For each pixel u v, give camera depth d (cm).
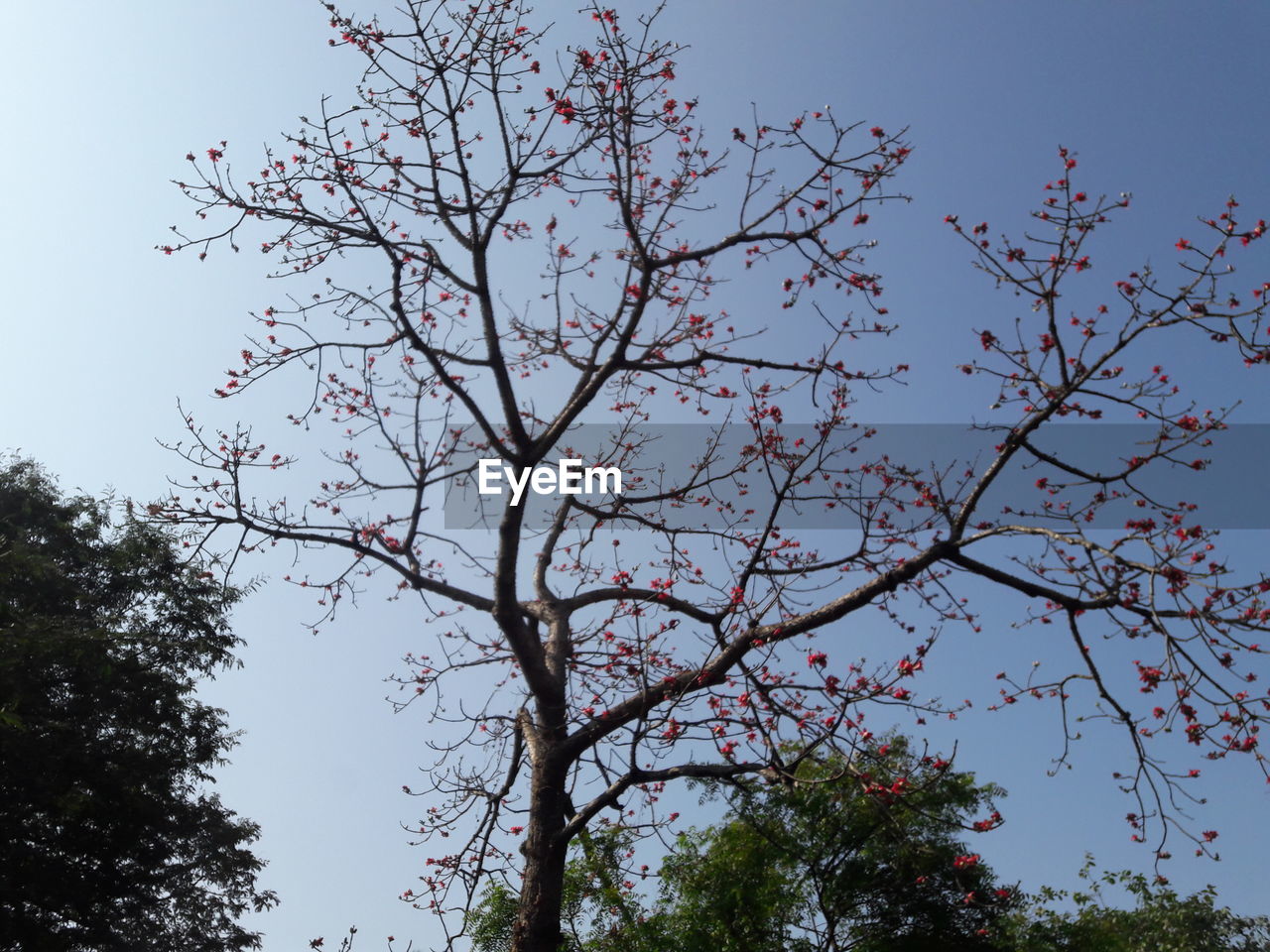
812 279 882
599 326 1022
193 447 892
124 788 1413
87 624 1547
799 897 1369
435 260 891
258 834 1789
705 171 955
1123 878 1627
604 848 1208
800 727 805
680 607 956
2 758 1330
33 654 1377
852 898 1345
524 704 1058
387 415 939
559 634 1053
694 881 1400
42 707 1402
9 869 1347
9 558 1496
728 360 884
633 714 912
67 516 1720
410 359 962
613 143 895
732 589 858
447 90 898
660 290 923
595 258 1021
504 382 900
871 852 1320
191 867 1688
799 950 1371
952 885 1330
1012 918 1460
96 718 1518
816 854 1339
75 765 1375
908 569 834
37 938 1332
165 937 1675
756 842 1378
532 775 952
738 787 848
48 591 1573
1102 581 734
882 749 870
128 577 1730
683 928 1369
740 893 1348
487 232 906
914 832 1293
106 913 1531
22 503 1702
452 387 862
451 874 962
